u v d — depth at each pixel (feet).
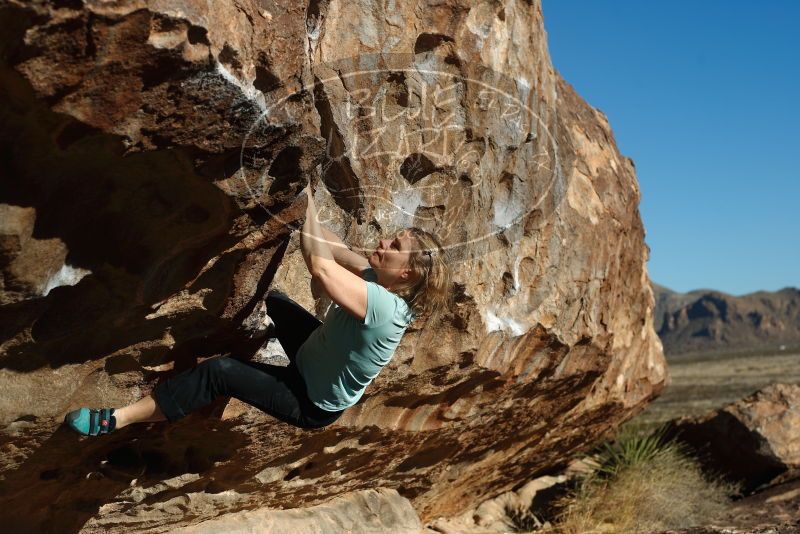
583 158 20.75
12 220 8.09
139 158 8.54
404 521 21.38
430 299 11.46
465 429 20.43
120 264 9.41
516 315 17.92
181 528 16.10
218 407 12.97
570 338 19.93
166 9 7.46
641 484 27.78
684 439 32.99
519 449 25.54
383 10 13.05
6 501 12.24
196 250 9.98
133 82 7.72
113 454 12.98
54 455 11.75
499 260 16.98
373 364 10.97
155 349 11.12
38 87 7.29
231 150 8.86
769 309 537.65
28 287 8.71
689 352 500.74
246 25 8.57
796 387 33.01
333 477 18.49
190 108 8.23
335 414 11.34
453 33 14.01
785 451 30.45
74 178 8.37
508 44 15.58
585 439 29.96
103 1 7.07
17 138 7.80
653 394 31.24
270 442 14.88
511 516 28.84
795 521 24.90
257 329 11.98
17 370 9.99
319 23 12.09
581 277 19.79
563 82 21.38
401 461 20.08
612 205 21.56
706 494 29.12
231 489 15.96
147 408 10.66
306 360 11.16
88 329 10.03
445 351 16.48
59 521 13.48
